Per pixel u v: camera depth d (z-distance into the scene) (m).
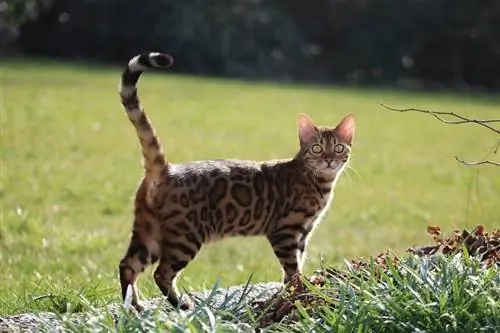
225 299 7.74
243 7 46.84
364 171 21.98
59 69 40.44
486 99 39.59
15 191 17.11
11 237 13.67
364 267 7.94
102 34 45.50
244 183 8.81
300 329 6.80
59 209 16.05
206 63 46.25
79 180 18.52
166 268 8.25
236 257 13.17
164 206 8.22
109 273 11.25
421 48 47.78
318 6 48.62
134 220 8.35
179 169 8.44
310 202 9.30
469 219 16.09
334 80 47.84
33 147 21.61
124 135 24.22
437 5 46.66
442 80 47.72
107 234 14.31
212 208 8.50
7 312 8.62
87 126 25.16
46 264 12.03
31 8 29.31
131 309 7.20
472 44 46.75
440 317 6.69
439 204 18.23
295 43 48.12
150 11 45.41
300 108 33.09
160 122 27.84
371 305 6.79
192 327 6.32
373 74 48.38
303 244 9.44
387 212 17.53
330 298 7.05
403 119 32.47
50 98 29.98
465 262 7.43
